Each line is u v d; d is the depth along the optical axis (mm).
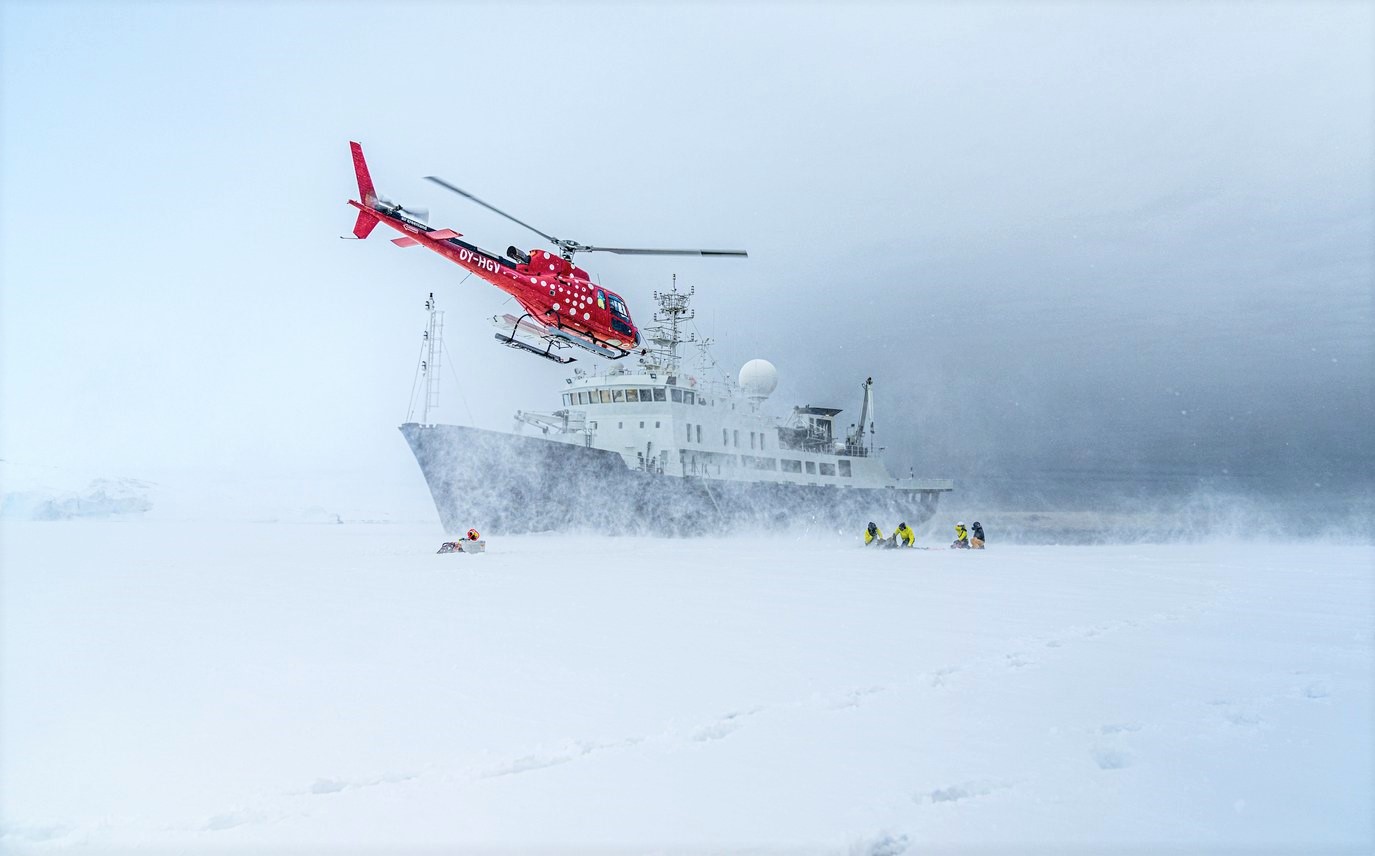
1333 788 3887
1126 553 25781
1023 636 8336
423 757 4328
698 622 9312
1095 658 7156
